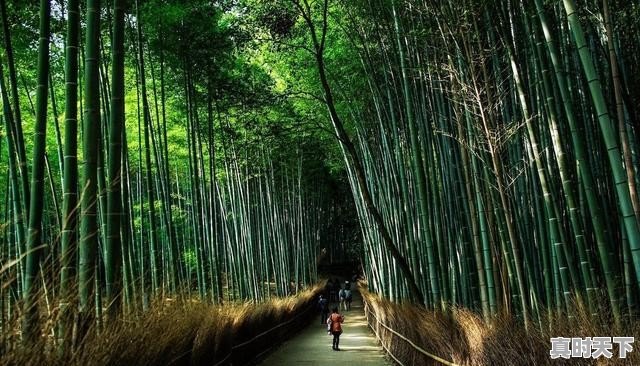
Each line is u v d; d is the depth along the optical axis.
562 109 4.54
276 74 11.27
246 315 7.40
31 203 3.44
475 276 5.79
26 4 5.54
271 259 16.05
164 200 7.68
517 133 5.16
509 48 4.38
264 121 10.63
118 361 2.71
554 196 4.14
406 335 6.78
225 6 8.02
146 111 6.47
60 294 2.35
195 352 4.49
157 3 6.80
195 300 5.50
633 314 3.38
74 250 2.87
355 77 9.35
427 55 6.00
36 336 2.19
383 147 9.30
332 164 15.20
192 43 7.88
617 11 4.52
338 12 8.45
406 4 6.38
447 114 6.13
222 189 13.54
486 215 5.12
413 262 7.50
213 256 9.38
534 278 4.73
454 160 6.08
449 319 5.05
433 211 6.69
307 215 19.88
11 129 4.61
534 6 4.26
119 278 3.57
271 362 8.33
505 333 3.81
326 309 16.30
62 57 7.46
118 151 3.76
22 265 3.58
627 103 4.08
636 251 2.91
